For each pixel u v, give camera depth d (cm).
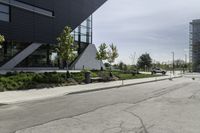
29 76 2523
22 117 1105
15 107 1395
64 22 4431
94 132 848
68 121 1022
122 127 919
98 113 1207
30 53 3809
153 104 1519
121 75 4425
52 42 4175
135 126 936
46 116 1128
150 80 4100
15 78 2372
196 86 3094
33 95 1886
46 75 2694
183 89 2638
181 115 1160
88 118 1084
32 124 966
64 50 2912
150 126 938
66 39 2919
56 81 2655
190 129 899
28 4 3769
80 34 4969
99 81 3381
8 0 3472
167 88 2758
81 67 4797
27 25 3747
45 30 4053
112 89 2589
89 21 5244
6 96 1798
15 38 3556
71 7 4594
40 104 1509
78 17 4778
